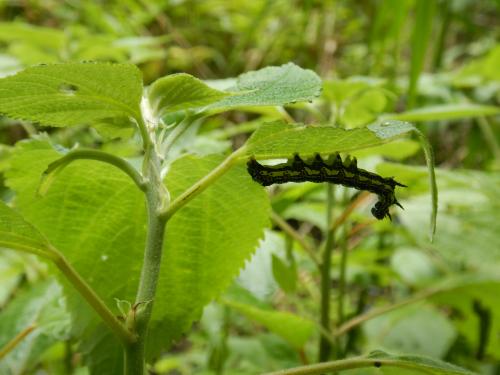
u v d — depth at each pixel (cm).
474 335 41
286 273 26
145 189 15
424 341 40
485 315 36
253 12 80
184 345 64
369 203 40
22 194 20
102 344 21
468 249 33
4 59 42
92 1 70
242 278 26
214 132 42
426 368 15
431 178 13
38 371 40
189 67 76
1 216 14
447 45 93
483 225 35
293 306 46
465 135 77
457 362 44
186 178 19
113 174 19
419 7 37
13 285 37
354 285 61
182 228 20
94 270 20
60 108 15
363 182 19
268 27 81
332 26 76
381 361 16
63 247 20
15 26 44
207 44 83
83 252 20
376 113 31
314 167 18
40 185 15
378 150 28
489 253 33
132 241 20
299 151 15
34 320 25
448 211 37
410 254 47
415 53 38
